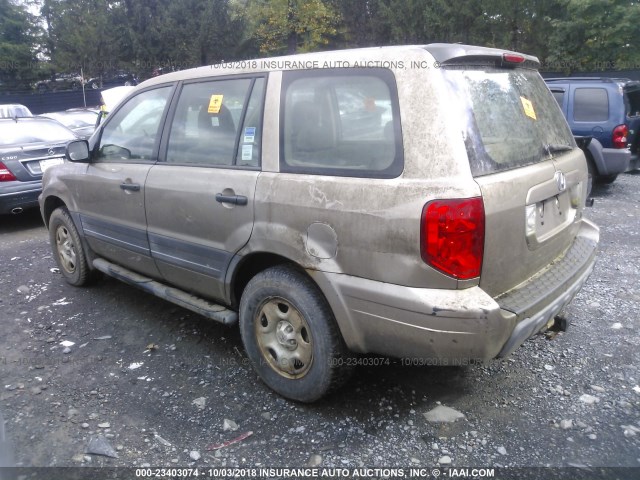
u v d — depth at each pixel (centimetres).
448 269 251
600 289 485
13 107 1667
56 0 2922
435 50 271
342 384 311
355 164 278
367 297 270
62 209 502
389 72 273
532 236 290
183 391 341
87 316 456
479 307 250
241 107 336
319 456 280
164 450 288
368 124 276
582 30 1712
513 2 1834
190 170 356
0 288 528
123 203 411
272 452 284
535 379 345
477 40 1936
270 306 323
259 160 319
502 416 309
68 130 883
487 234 256
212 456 282
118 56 2678
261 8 2311
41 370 370
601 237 646
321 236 284
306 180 291
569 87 862
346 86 287
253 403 327
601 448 282
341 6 2241
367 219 265
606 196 872
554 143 340
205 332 422
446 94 262
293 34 2320
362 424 304
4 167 732
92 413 320
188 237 361
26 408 326
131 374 363
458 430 298
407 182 257
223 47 2486
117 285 525
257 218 312
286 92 313
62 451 287
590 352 376
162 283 415
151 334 421
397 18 2064
